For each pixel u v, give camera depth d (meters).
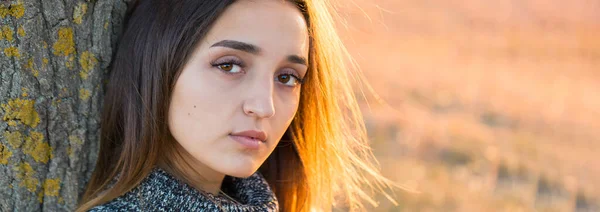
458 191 5.35
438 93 9.13
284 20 1.98
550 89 12.13
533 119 8.85
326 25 2.25
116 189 2.00
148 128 2.00
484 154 6.43
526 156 6.88
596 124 9.50
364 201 4.75
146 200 1.98
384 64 11.07
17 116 1.98
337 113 2.41
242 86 1.95
